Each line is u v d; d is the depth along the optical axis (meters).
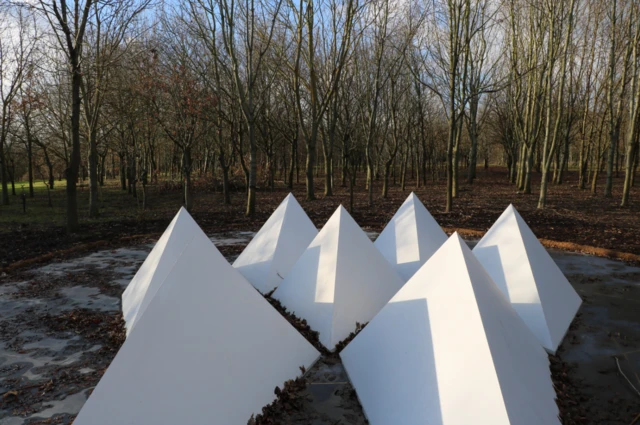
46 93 19.56
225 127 23.56
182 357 3.59
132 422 3.19
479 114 42.03
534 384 3.62
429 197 22.53
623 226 12.80
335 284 5.52
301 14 18.19
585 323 6.14
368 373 4.23
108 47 16.38
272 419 3.87
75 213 13.41
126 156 21.89
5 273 8.95
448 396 3.23
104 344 5.55
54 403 4.22
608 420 3.89
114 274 8.91
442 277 3.99
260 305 4.42
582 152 25.25
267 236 7.84
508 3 20.20
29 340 5.68
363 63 21.28
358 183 35.06
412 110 26.88
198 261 3.99
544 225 13.34
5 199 21.50
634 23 19.23
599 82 25.77
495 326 3.55
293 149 29.61
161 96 17.33
